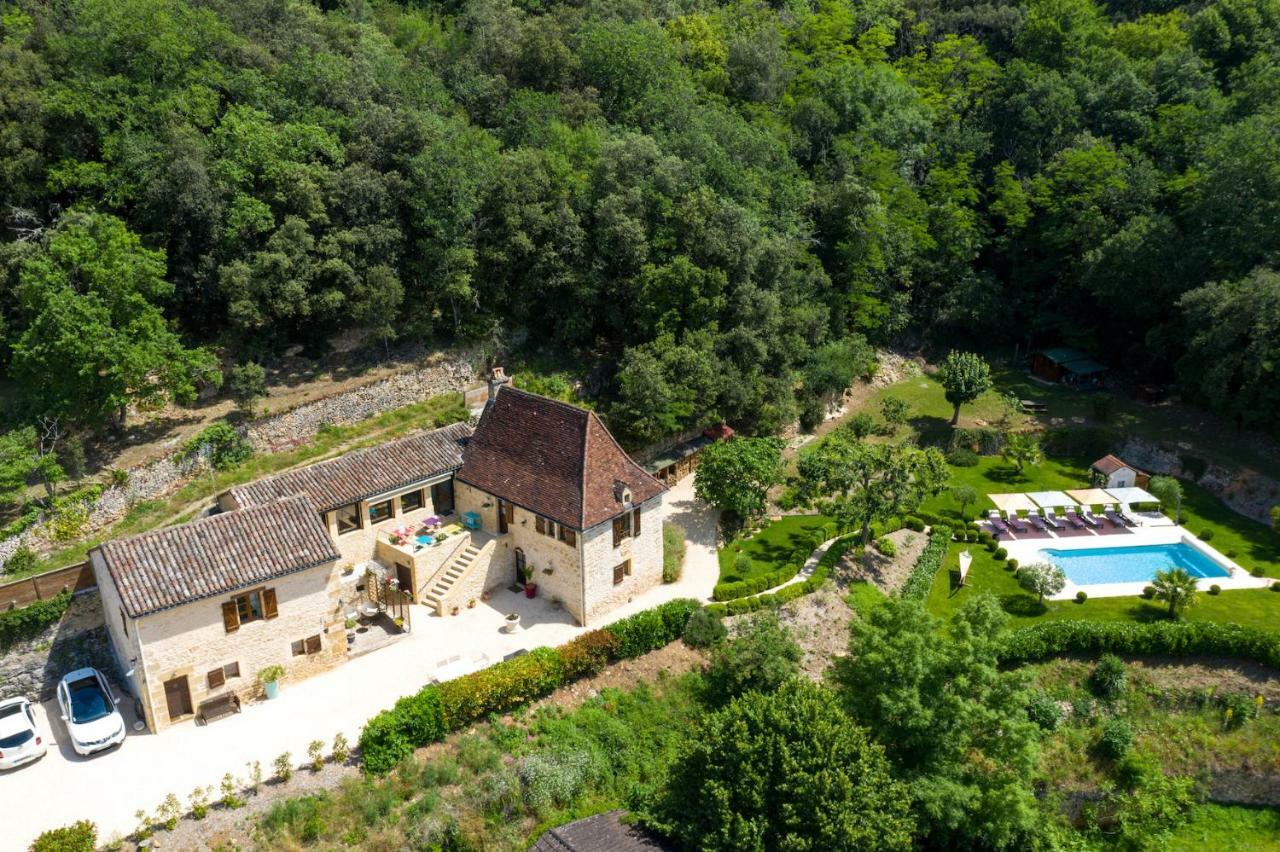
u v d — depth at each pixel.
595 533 47.22
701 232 68.69
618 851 33.06
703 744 34.47
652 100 84.00
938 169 93.44
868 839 31.47
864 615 52.97
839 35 110.19
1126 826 44.94
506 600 50.78
